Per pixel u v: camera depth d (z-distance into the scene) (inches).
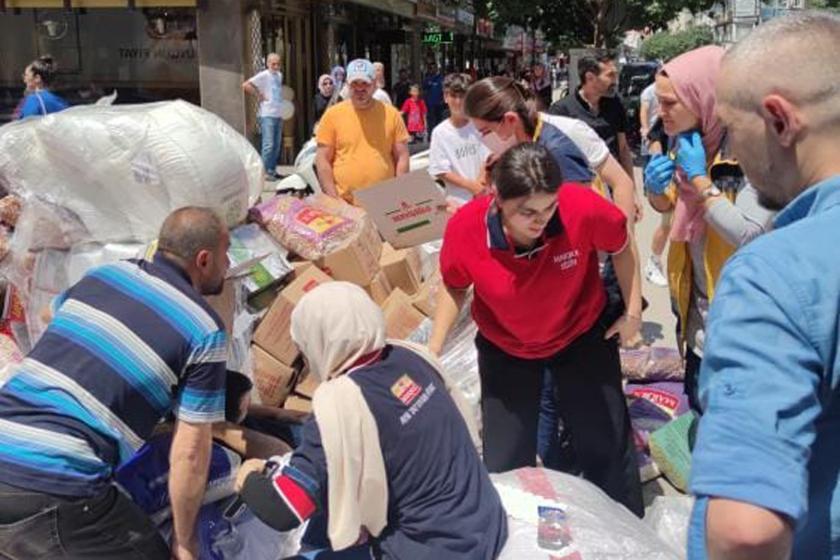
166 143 167.3
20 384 109.2
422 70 1237.7
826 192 54.6
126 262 116.0
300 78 748.6
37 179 173.0
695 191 128.7
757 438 49.3
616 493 135.1
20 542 106.3
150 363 107.7
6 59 681.6
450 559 100.6
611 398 133.0
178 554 114.0
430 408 101.2
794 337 50.9
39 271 174.7
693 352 145.6
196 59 669.3
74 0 624.1
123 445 109.0
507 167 112.4
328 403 96.5
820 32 55.2
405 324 181.3
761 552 48.4
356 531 96.2
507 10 916.6
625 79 951.0
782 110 55.1
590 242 121.8
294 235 187.8
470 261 124.4
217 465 125.7
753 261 53.4
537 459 144.6
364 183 233.5
